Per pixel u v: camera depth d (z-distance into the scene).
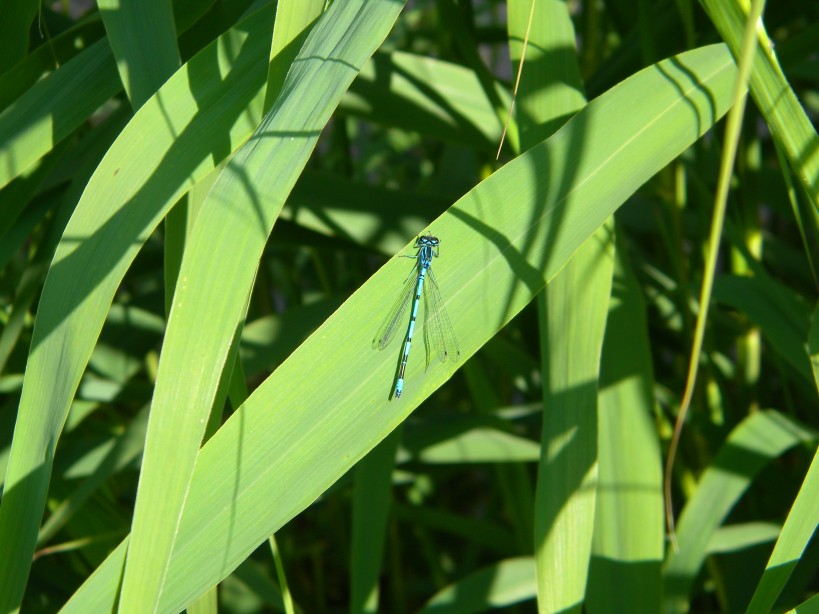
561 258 0.38
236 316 0.36
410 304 0.38
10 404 0.47
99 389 0.50
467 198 0.38
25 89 0.43
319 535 0.77
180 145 0.38
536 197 0.38
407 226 0.48
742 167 0.49
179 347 0.36
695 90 0.38
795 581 0.49
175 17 0.42
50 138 0.41
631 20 0.50
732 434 0.47
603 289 0.39
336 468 0.37
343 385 0.37
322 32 0.37
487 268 0.38
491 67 0.76
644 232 0.66
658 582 0.40
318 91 0.37
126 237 0.37
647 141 0.38
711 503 0.46
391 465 0.46
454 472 0.57
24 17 0.43
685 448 0.55
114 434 0.51
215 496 0.36
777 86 0.36
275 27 0.38
